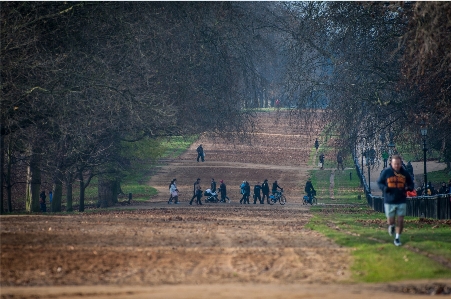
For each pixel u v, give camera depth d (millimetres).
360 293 37375
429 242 57656
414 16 80125
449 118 110812
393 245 55500
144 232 69812
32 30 109188
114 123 131875
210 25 145250
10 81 107688
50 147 131750
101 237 63844
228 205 171750
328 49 136375
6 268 45906
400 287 39875
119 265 47344
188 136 158500
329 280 42406
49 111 115938
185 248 56156
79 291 37938
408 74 92312
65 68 115438
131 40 125062
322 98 144375
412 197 113750
